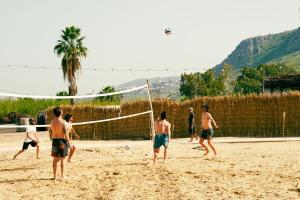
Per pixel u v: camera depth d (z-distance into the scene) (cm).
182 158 1394
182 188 891
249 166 1177
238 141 2048
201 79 10362
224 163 1247
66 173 1124
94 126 2638
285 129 2441
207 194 830
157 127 1275
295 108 2431
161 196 824
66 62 4219
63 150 1014
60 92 5403
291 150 1588
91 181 1000
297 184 915
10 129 3750
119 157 1477
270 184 918
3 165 1318
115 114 2627
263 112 2472
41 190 909
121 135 2612
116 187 921
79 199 816
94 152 1666
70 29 4291
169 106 2566
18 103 4450
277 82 3847
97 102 3222
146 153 1598
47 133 3169
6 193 885
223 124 2528
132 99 2636
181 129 2561
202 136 1433
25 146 1459
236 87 10688
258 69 11694
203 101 2553
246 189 872
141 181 984
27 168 1243
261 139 2192
